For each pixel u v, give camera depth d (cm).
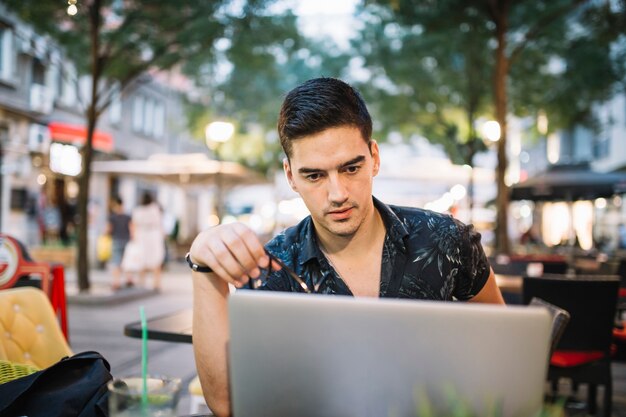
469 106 1485
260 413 109
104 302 997
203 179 1560
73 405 153
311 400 106
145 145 2664
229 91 2439
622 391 529
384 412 102
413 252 178
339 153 155
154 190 2727
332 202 158
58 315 397
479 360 99
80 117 2064
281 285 176
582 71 1388
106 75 1146
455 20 1080
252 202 2734
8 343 255
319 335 104
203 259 136
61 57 1812
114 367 571
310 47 1930
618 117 2061
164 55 1155
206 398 145
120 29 1067
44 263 393
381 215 182
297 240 182
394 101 1750
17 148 1669
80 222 1060
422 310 101
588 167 1127
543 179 1079
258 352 108
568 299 390
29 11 1016
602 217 2066
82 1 1018
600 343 389
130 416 109
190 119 2516
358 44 1666
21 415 152
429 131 1902
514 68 1410
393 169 1661
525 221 2639
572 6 1038
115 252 1188
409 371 101
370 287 178
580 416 165
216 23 1080
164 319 322
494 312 99
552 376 389
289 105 160
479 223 2072
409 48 1535
